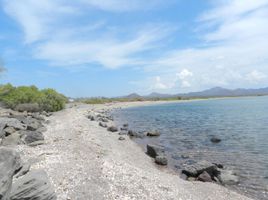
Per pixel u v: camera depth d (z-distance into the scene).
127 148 30.95
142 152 29.92
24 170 14.27
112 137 37.16
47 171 16.23
